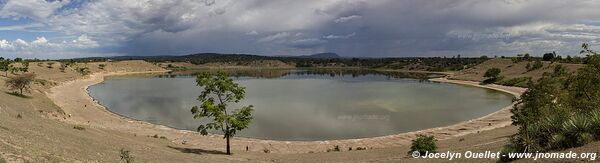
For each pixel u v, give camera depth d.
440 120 58.25
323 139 46.22
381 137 45.81
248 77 182.50
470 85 136.38
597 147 12.88
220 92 32.78
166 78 173.25
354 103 76.38
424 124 55.09
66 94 91.19
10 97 57.31
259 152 37.44
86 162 17.20
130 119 57.38
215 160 27.48
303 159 30.25
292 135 48.31
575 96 26.33
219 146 40.12
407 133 47.66
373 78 173.50
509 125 47.94
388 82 143.25
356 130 51.22
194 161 25.03
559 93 28.47
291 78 173.50
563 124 15.14
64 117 53.72
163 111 67.44
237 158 30.91
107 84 134.25
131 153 23.05
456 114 64.06
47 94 85.94
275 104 75.19
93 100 80.94
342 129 51.78
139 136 40.12
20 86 69.06
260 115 62.03
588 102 22.02
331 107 70.88
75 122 49.12
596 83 25.03
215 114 32.06
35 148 16.47
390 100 81.44
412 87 118.81
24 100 58.69
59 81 130.62
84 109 65.25
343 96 89.62
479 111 67.81
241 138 45.62
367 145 41.69
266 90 107.25
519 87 120.19
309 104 75.19
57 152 17.17
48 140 19.80
